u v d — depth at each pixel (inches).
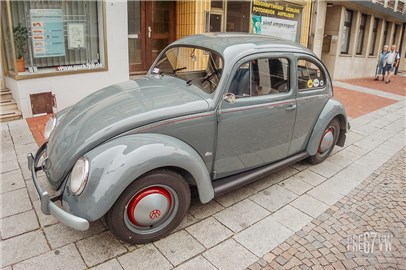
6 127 214.2
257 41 144.3
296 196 149.9
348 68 601.3
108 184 97.0
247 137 135.0
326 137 179.8
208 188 121.1
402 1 731.4
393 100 403.9
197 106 118.0
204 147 123.0
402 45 884.6
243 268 104.2
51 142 120.0
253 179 141.9
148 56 338.0
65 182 106.7
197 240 115.8
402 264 110.0
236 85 128.0
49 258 103.3
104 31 261.4
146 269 101.2
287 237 120.6
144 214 108.0
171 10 341.7
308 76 159.6
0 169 157.9
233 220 128.6
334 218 134.3
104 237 114.3
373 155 207.9
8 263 100.5
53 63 253.3
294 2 427.8
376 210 142.2
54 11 242.8
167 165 106.1
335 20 540.7
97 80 266.4
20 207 128.7
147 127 110.0
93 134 106.7
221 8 351.6
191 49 143.1
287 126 151.2
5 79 251.6
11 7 225.3
